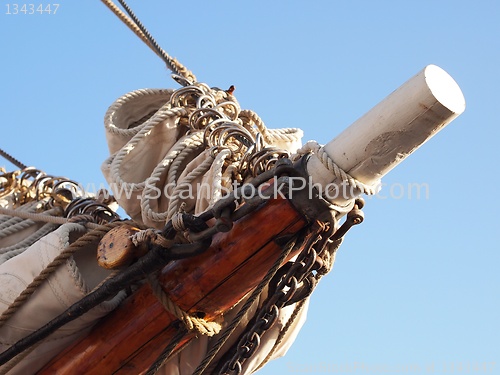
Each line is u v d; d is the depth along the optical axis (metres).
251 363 5.41
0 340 5.00
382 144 4.40
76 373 5.02
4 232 6.37
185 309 4.88
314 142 4.59
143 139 5.75
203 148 5.72
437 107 4.25
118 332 4.98
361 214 4.77
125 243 4.82
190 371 5.24
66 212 6.04
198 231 4.69
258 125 6.09
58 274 4.91
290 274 4.73
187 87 6.01
